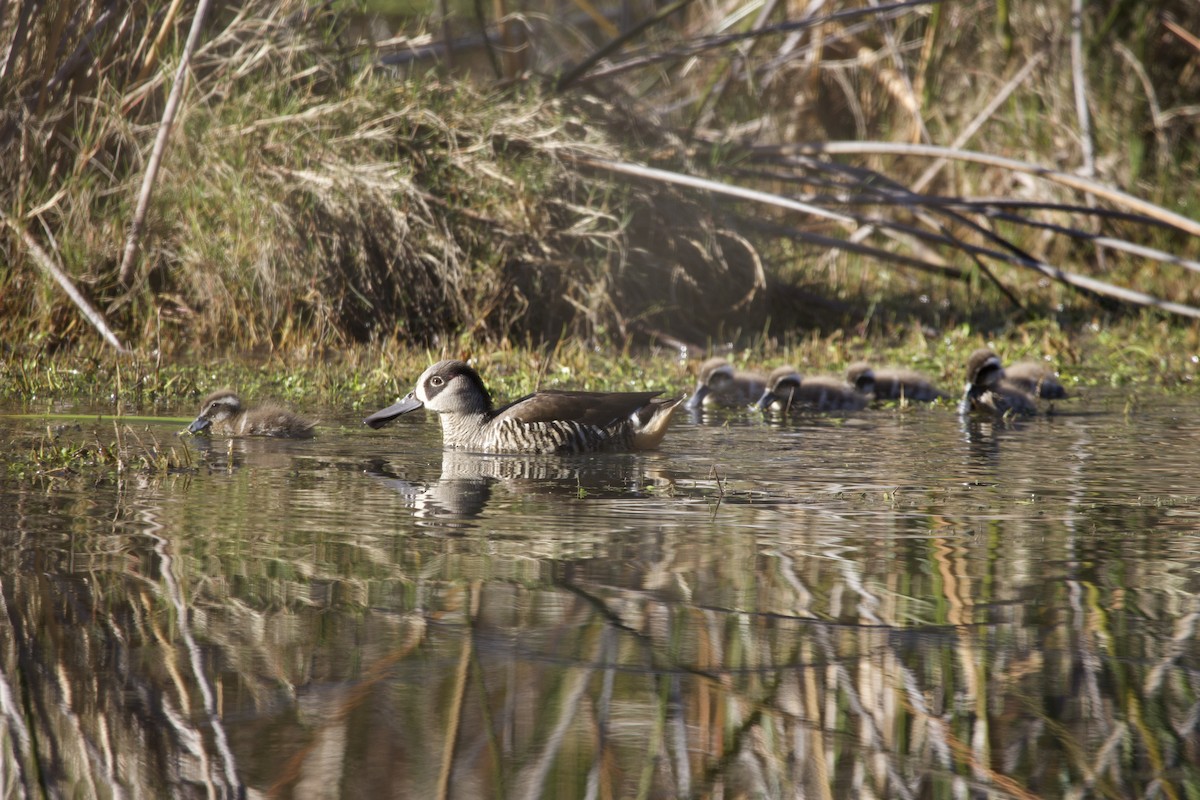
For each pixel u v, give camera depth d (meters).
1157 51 27.80
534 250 18.70
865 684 5.64
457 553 7.44
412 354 17.33
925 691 5.56
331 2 18.78
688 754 5.00
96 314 15.95
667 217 19.89
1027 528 8.27
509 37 22.36
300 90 18.53
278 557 7.30
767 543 7.79
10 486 9.23
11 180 17.27
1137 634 6.20
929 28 26.17
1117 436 12.52
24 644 5.89
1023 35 27.56
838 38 27.78
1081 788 4.86
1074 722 5.32
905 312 21.91
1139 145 25.97
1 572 6.89
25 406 13.05
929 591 6.81
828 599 6.66
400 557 7.34
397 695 5.45
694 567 7.21
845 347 18.89
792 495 9.37
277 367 16.08
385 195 17.80
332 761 4.91
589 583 6.89
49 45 16.89
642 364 17.62
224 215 17.45
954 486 9.78
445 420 11.99
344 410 13.80
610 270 19.16
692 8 30.28
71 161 17.84
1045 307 22.23
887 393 15.72
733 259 20.42
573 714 5.34
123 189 17.47
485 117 18.88
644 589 6.78
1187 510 8.85
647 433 11.80
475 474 10.25
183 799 4.64
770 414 14.41
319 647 5.90
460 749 5.00
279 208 17.36
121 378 14.54
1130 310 21.75
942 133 27.62
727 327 20.34
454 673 5.67
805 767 4.95
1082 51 26.39
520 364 16.67
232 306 17.44
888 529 8.22
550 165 18.95
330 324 17.58
